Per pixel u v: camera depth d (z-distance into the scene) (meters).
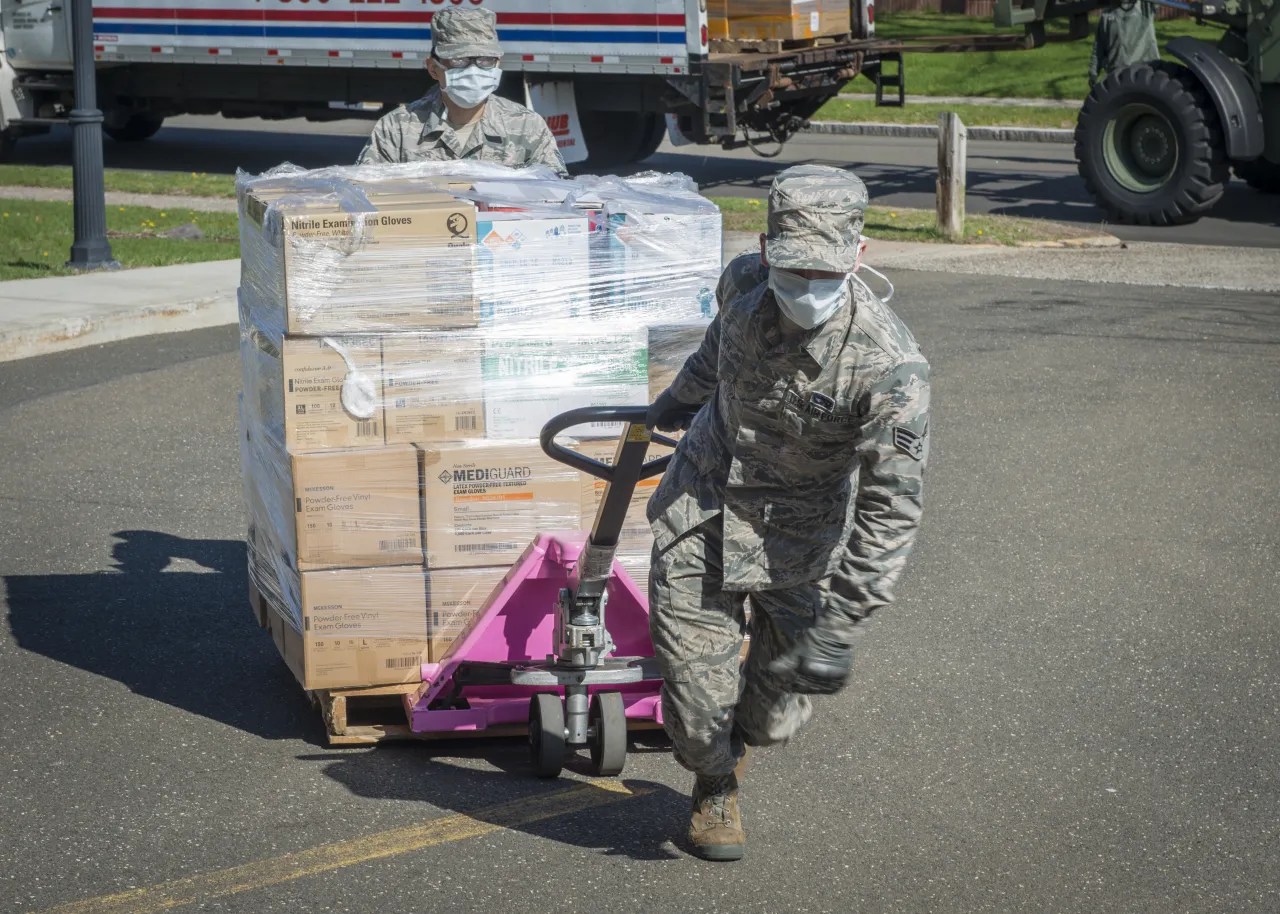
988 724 4.65
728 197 16.45
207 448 7.69
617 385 4.43
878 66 17.62
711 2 16.25
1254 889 3.70
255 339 4.65
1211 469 7.34
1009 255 13.17
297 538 4.24
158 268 11.84
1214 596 5.75
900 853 3.85
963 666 5.10
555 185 4.82
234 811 4.04
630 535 4.56
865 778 4.29
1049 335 10.10
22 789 4.15
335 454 4.23
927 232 14.22
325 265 4.17
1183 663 5.12
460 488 4.33
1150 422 8.12
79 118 11.68
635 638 4.54
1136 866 3.80
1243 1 14.80
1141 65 14.62
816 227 3.03
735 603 3.58
